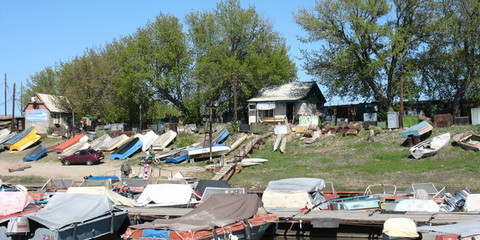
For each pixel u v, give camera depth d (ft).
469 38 139.64
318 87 184.34
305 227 64.08
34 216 56.13
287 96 175.01
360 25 148.36
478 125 126.62
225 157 132.98
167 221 56.49
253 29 192.54
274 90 185.57
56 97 204.33
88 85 199.72
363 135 137.18
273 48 196.95
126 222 64.23
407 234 49.39
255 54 182.29
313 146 134.82
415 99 160.76
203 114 193.06
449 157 108.88
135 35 190.29
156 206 75.87
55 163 152.15
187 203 76.43
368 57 154.40
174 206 75.82
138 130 185.37
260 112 176.55
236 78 177.27
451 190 75.72
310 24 153.48
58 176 129.18
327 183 84.23
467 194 67.46
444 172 97.50
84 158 145.28
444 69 150.30
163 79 184.03
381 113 159.22
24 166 148.77
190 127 171.12
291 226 64.54
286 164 119.44
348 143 132.57
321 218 60.59
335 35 156.15
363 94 165.37
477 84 143.33
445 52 147.43
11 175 134.10
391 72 153.79
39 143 186.80
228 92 190.60
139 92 190.70
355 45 149.28
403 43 144.46
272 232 65.16
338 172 106.73
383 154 116.57
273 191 74.23
